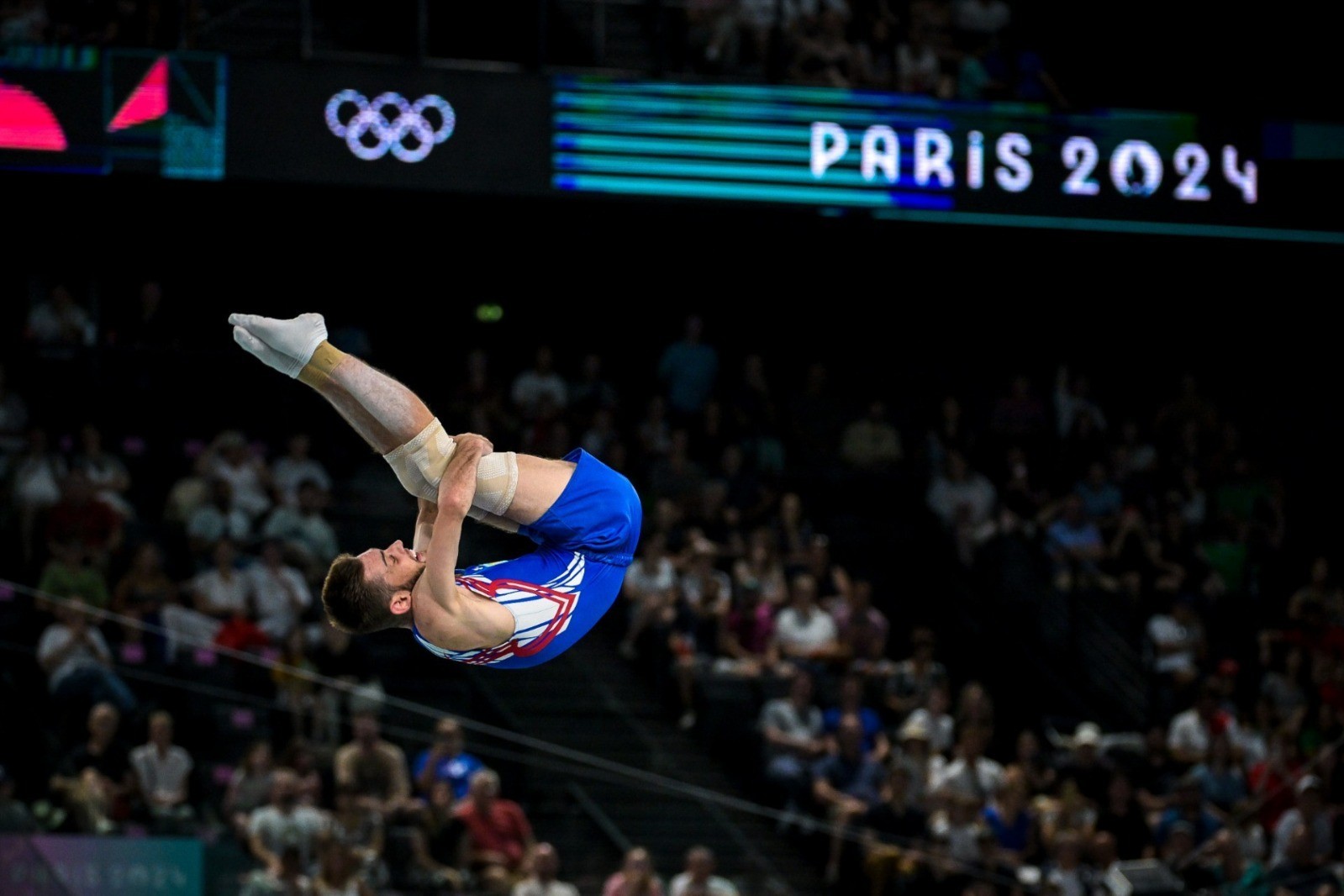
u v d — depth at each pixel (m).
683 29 26.89
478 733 21.58
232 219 27.88
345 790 18.73
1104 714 23.70
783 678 21.67
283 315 28.61
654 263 29.75
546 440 24.45
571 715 21.73
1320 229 25.91
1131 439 27.62
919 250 29.64
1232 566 26.06
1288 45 28.61
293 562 21.72
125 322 24.80
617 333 29.75
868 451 26.73
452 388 28.50
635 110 24.14
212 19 24.81
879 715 21.91
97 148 22.50
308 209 27.34
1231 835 19.80
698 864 18.44
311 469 23.31
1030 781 20.97
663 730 21.73
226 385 24.45
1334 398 30.09
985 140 25.08
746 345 29.89
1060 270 30.25
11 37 22.55
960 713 22.20
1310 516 29.02
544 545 9.18
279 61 23.19
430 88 23.61
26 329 24.72
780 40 25.62
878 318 30.12
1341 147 26.02
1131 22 29.08
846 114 24.75
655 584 22.58
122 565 21.36
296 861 17.19
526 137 23.78
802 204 24.45
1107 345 30.42
